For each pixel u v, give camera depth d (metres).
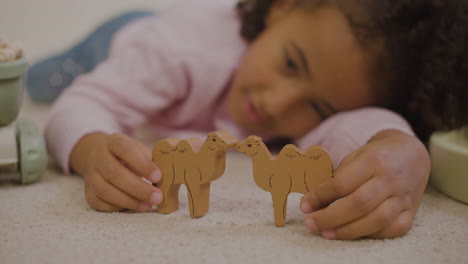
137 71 1.13
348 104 1.02
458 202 0.81
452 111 1.02
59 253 0.59
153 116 1.21
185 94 1.18
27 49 1.75
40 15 1.97
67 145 0.90
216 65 1.15
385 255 0.60
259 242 0.63
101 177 0.72
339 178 0.63
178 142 0.71
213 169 0.68
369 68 0.99
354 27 0.97
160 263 0.57
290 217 0.72
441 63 1.00
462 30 0.99
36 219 0.69
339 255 0.59
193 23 1.20
